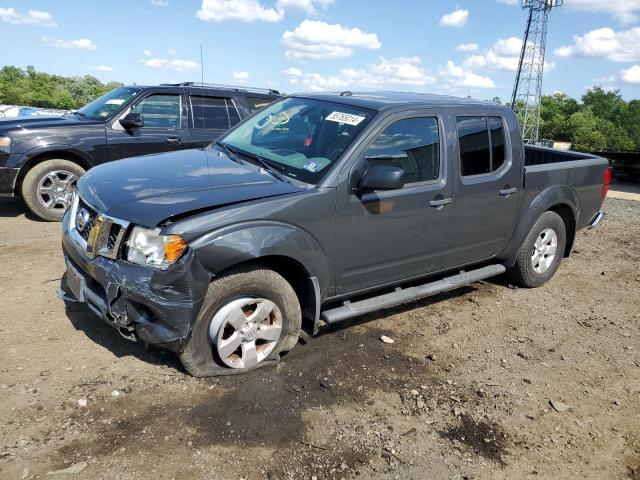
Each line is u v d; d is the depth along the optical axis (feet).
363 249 12.95
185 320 10.29
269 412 10.69
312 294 12.21
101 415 10.10
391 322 15.44
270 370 12.13
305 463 9.47
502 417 11.44
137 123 24.06
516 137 16.52
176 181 11.80
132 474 8.77
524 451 10.46
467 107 15.26
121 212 10.60
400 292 14.53
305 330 13.01
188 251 10.07
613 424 11.60
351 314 13.08
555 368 13.76
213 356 11.39
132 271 10.16
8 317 13.55
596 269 22.02
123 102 24.58
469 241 15.64
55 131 22.81
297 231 11.50
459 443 10.49
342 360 12.96
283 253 11.23
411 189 13.57
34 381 10.94
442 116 14.46
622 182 53.47
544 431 11.13
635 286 20.30
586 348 15.02
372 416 10.98
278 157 13.43
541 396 12.41
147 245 10.12
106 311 10.71
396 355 13.52
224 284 10.89
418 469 9.66
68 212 12.80
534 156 22.74
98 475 8.68
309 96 15.49
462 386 12.48
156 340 10.36
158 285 10.02
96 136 23.53
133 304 10.36
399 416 11.10
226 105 27.14
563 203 18.58
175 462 9.12
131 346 12.55
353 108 13.80
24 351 12.01
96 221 10.91
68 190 23.21
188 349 10.91
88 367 11.59
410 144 13.67
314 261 11.91
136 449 9.32
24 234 20.81
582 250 24.63
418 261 14.46
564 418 11.64
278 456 9.56
